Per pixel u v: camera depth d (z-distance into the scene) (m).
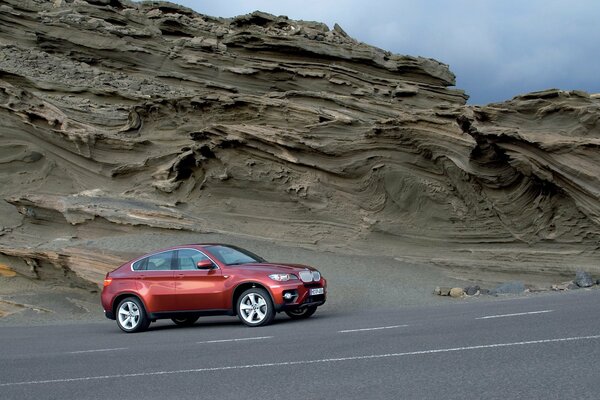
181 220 24.88
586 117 20.03
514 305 12.74
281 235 24.42
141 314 12.95
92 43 44.41
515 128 20.67
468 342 7.85
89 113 35.12
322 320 12.41
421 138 23.56
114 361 8.77
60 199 26.30
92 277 21.38
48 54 43.06
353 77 44.84
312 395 5.78
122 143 31.14
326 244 23.88
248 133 25.53
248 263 12.74
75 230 25.34
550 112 20.77
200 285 12.48
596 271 19.47
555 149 19.84
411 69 46.94
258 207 25.36
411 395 5.48
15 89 31.83
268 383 6.45
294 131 25.91
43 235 26.12
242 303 12.10
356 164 24.62
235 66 45.09
